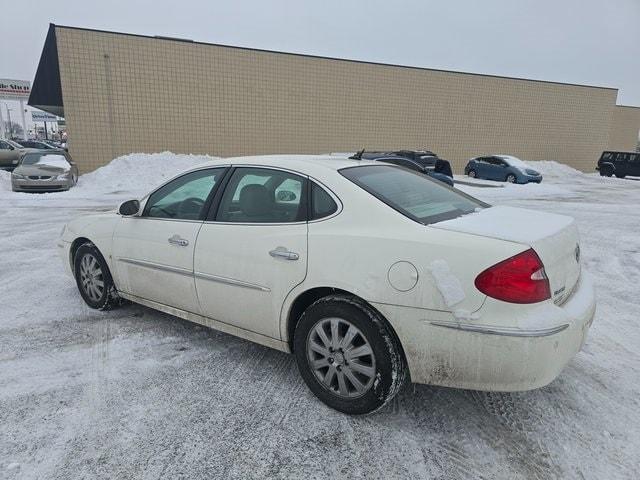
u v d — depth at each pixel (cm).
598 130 3156
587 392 311
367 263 261
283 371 335
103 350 365
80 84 1889
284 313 299
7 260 641
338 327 277
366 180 305
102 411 284
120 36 1911
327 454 249
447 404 295
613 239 861
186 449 251
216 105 2125
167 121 2047
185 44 2022
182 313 372
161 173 1847
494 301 231
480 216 293
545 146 3023
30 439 257
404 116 2575
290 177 313
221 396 302
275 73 2220
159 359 351
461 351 239
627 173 2798
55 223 962
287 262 290
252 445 255
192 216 358
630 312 466
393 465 241
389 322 256
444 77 2623
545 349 229
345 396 279
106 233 418
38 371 331
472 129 2775
